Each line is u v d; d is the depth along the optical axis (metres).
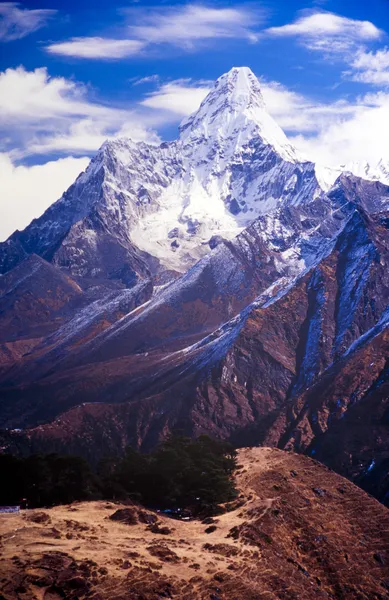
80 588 173.25
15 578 172.50
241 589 188.12
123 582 178.00
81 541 194.62
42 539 192.75
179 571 187.88
